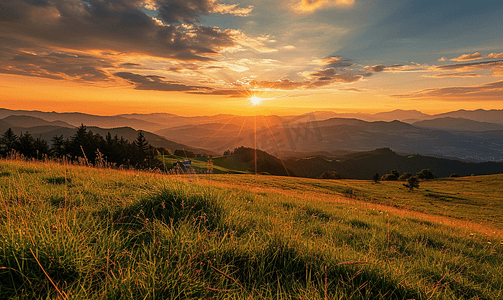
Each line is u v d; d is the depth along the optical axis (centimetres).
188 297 220
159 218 424
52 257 238
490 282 407
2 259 228
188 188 539
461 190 6750
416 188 6906
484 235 823
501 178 8162
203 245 306
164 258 276
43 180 683
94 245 286
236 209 532
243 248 328
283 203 865
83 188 611
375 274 313
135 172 927
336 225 627
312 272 314
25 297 209
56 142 6644
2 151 5447
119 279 226
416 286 309
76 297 201
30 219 316
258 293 257
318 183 5897
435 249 577
